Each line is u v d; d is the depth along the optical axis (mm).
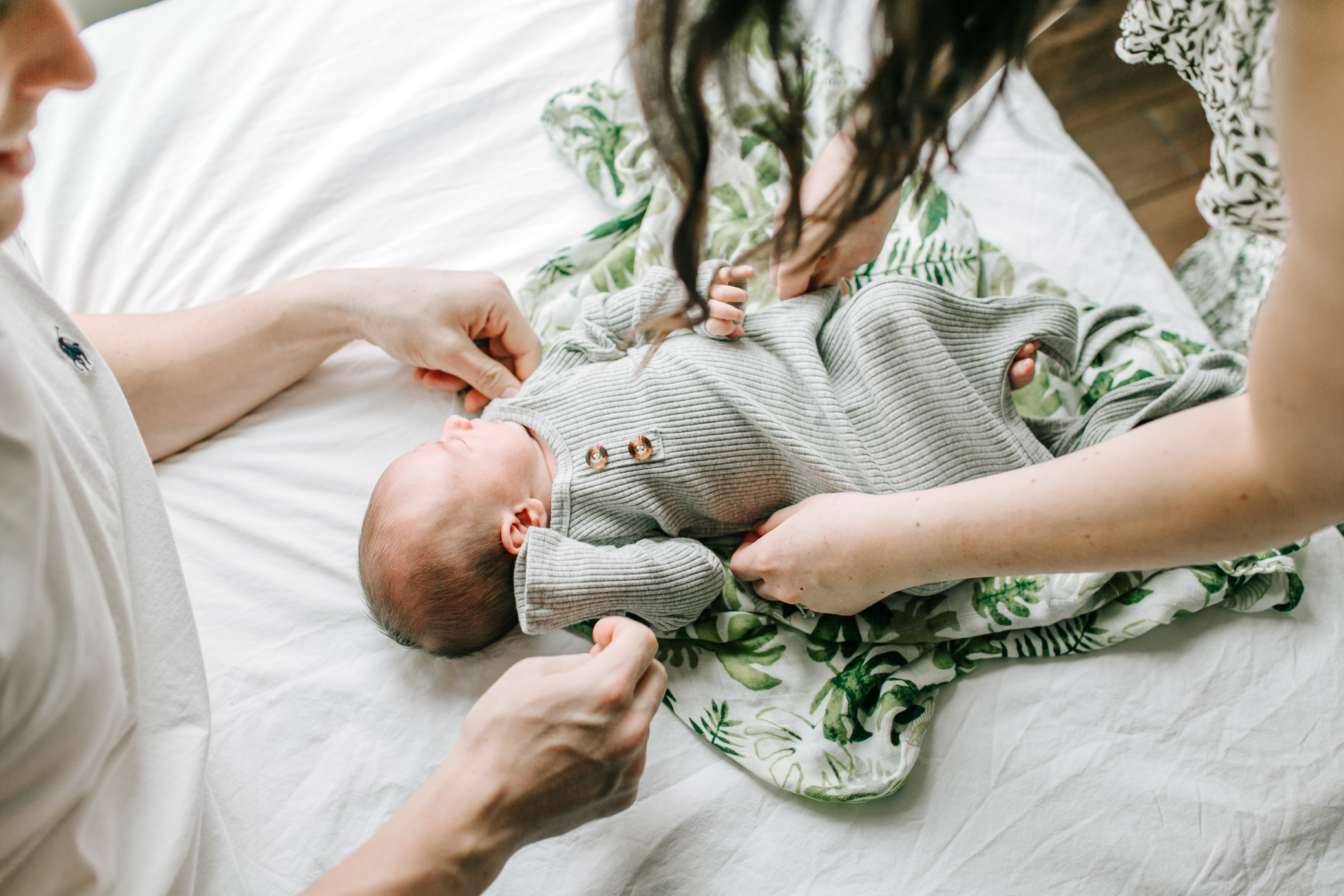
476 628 922
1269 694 878
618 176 1174
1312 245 352
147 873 624
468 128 1228
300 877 834
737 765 891
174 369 962
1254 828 821
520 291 1122
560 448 984
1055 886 817
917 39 396
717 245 1108
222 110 1233
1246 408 519
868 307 940
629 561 899
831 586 812
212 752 878
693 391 960
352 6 1297
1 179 453
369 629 950
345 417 1057
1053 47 1718
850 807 862
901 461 924
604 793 732
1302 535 512
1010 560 658
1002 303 962
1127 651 910
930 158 465
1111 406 937
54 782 517
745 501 976
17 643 452
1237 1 587
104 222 1143
